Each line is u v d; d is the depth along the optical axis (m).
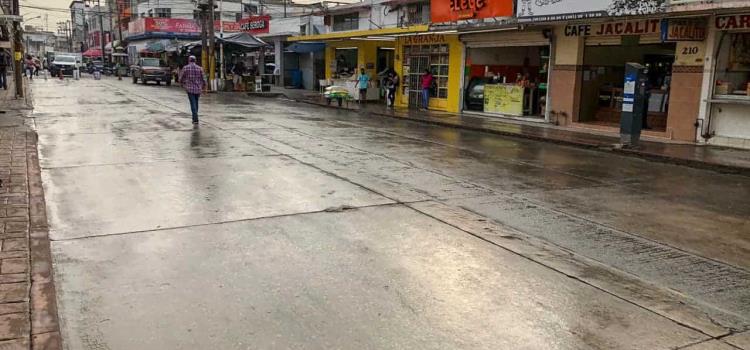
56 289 4.92
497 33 21.44
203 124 16.89
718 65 15.07
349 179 9.60
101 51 78.88
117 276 5.22
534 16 18.08
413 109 25.25
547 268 5.76
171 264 5.54
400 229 6.88
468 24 20.88
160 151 11.80
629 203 8.77
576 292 5.18
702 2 13.49
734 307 4.96
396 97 27.59
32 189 8.09
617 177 10.97
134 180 9.09
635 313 4.77
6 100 23.88
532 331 4.39
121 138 13.55
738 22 14.32
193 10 63.00
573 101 18.98
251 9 65.62
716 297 5.18
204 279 5.20
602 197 9.11
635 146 14.29
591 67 19.19
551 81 19.69
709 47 15.06
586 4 16.34
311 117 20.59
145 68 42.66
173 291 4.93
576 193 9.33
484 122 20.00
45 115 18.48
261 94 33.16
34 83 41.12
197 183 8.94
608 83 19.61
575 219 7.69
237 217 7.15
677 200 9.13
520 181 10.11
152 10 66.88
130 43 64.88
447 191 9.04
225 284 5.10
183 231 6.55
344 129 17.05
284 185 8.97
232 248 6.02
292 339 4.15
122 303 4.68
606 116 19.17
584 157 13.43
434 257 5.95
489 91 22.25
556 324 4.52
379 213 7.55
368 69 31.05
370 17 34.19
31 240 5.93
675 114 16.05
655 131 16.97
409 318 4.54
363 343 4.12
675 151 13.96
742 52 14.98
